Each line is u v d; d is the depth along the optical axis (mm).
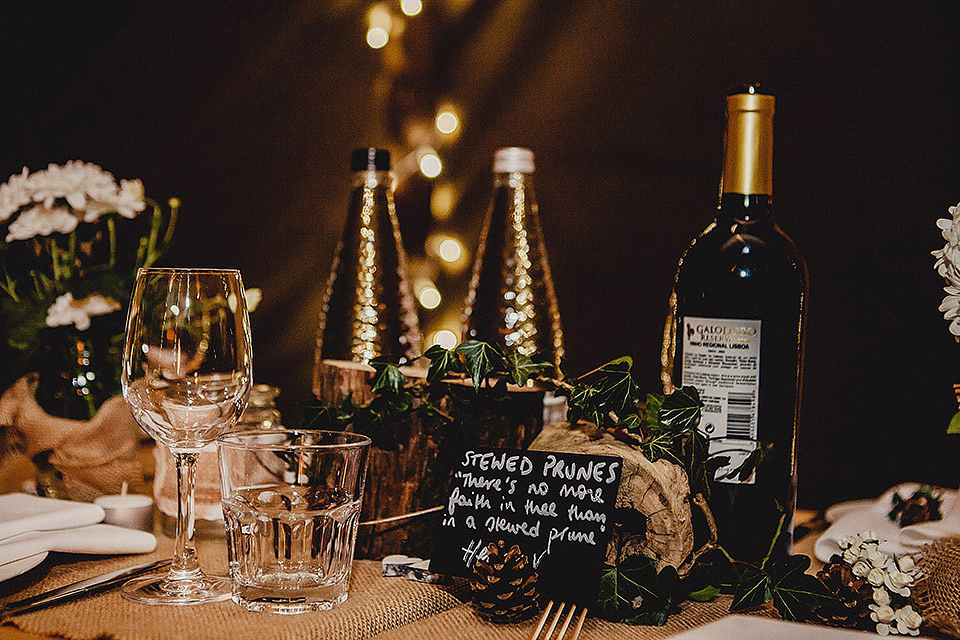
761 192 800
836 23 1373
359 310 1102
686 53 1503
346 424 855
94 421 1000
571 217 1637
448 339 1712
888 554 734
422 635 672
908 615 646
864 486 1405
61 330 1031
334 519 707
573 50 1615
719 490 783
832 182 1397
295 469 711
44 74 2127
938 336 1339
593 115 1604
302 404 865
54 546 780
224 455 713
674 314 879
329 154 1897
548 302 1078
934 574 677
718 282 783
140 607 707
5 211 1059
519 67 1681
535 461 764
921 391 1357
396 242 1133
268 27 1928
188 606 711
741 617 622
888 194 1358
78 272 1091
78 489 1004
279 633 643
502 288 1063
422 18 1760
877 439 1394
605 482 729
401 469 847
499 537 750
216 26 1979
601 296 1616
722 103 1477
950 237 666
